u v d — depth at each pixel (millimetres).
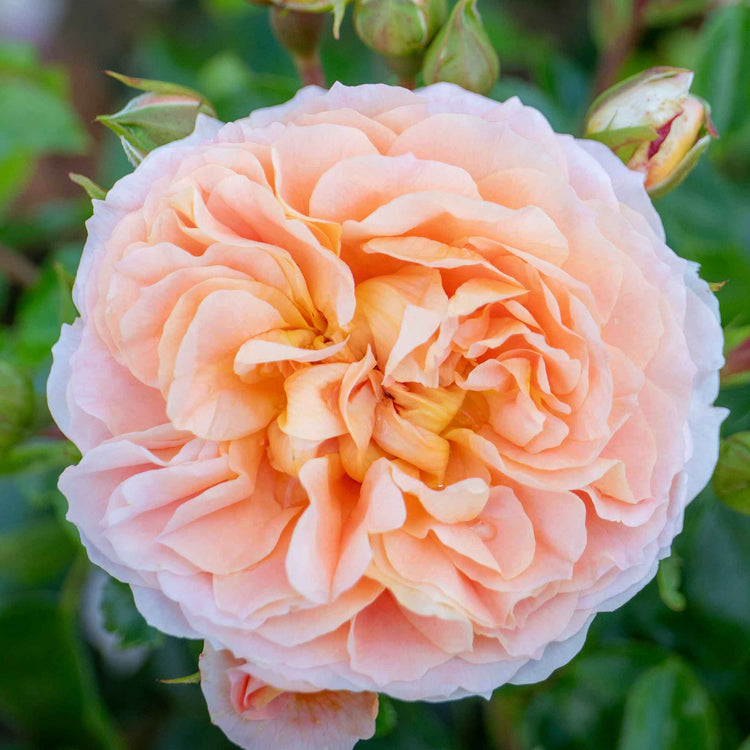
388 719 436
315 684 400
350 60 560
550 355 404
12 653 492
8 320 615
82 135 561
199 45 599
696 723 462
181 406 400
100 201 410
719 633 481
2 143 551
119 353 404
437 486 417
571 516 403
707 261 503
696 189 527
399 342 402
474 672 406
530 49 602
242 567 404
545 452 409
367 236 406
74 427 406
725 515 479
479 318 410
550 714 481
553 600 407
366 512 405
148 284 401
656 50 595
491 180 406
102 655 533
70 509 405
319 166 406
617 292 404
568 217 404
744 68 524
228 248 403
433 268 408
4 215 662
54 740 507
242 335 408
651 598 484
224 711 408
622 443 407
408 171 401
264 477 415
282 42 463
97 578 531
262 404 413
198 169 403
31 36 753
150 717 533
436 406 417
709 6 513
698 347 415
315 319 417
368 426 415
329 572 401
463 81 442
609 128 439
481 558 402
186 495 407
